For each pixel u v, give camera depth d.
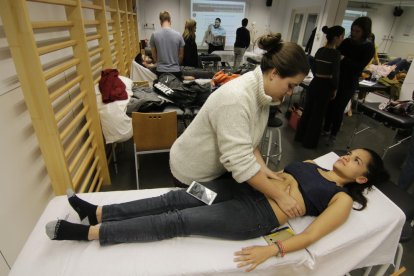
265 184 1.00
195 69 3.93
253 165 0.92
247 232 1.06
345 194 1.18
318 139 2.96
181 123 3.13
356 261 1.13
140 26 6.41
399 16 7.84
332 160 1.57
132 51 4.15
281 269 1.01
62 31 1.68
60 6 1.64
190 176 1.20
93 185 1.84
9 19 0.98
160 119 1.90
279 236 1.11
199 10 6.67
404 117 2.44
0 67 1.02
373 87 3.38
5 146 1.06
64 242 1.02
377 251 1.19
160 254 0.99
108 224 1.02
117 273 0.92
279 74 0.86
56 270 0.91
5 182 1.06
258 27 7.16
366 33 2.67
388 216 1.18
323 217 1.08
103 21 2.17
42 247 0.99
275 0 6.91
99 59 2.28
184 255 0.99
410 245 1.71
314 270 1.06
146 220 1.04
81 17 1.53
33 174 1.28
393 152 3.03
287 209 1.08
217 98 0.92
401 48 8.06
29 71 1.10
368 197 1.29
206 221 1.04
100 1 2.09
